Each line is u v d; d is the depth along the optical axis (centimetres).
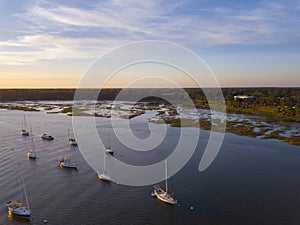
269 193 4625
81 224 3738
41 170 5750
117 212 4025
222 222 3778
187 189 4775
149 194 4578
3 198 4478
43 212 4038
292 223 3747
